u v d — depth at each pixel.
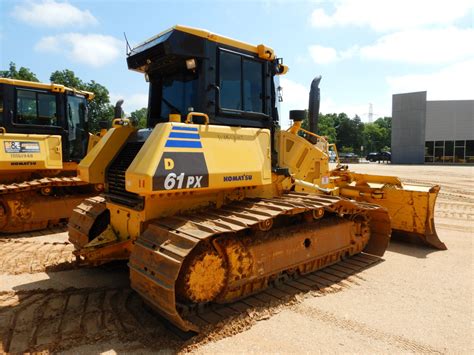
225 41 4.44
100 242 4.43
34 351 3.26
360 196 7.43
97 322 3.79
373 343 3.50
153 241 3.60
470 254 6.46
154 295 3.38
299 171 6.02
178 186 3.55
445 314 4.11
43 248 6.59
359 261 5.89
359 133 86.19
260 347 3.39
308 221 5.12
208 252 3.74
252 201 4.52
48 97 8.48
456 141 34.75
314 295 4.55
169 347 3.35
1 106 7.74
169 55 4.14
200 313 3.85
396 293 4.68
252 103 4.83
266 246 4.36
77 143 9.22
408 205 6.93
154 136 3.67
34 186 7.67
